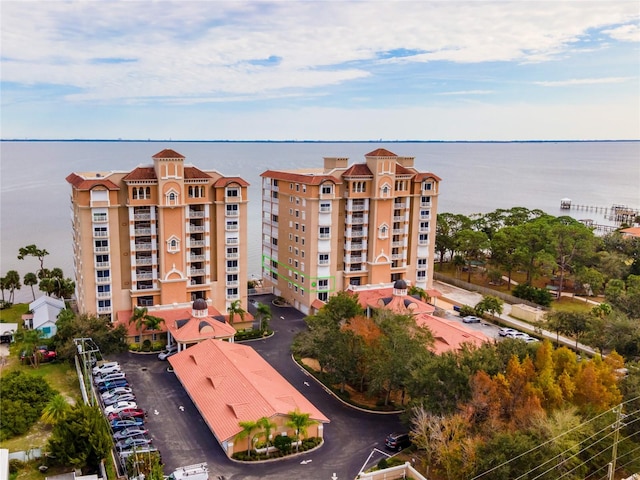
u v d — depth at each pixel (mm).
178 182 88000
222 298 96625
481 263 138125
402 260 110750
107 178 86562
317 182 99000
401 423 65250
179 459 56625
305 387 74688
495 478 47031
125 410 64375
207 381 67500
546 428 49812
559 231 117438
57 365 80625
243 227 95812
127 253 89500
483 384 54531
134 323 86562
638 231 157625
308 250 102500
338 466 56469
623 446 54469
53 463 56031
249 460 56656
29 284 114688
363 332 71125
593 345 81750
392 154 103750
